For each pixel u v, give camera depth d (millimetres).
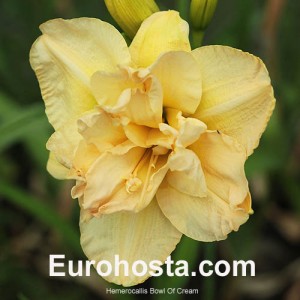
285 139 480
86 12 491
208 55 256
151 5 285
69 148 261
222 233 261
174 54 245
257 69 252
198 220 265
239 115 257
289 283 500
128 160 263
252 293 497
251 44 496
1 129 350
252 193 496
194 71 252
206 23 308
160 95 251
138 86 251
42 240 506
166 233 274
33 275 482
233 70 255
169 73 252
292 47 505
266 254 512
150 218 275
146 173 265
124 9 284
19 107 462
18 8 495
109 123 255
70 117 268
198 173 250
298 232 515
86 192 255
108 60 266
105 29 263
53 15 489
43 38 267
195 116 264
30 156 481
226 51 253
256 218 473
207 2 301
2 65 506
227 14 482
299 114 492
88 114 252
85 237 276
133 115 257
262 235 520
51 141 262
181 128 247
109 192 256
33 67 270
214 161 257
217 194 260
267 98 252
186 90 256
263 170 465
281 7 470
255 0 457
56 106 270
